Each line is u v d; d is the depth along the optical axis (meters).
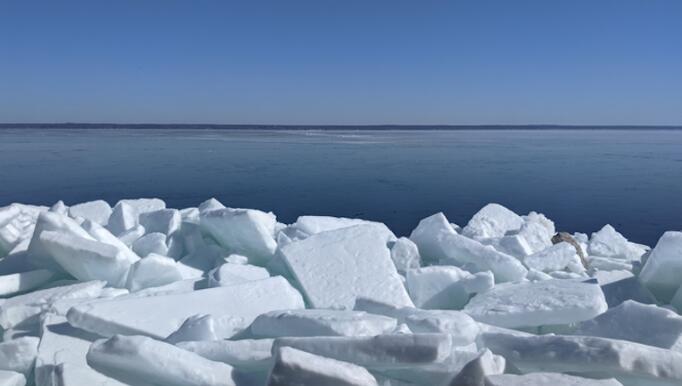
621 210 19.12
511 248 5.28
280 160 40.75
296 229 5.79
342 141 78.06
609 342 2.62
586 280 4.00
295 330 3.13
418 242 5.46
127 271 4.39
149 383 2.88
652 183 27.19
